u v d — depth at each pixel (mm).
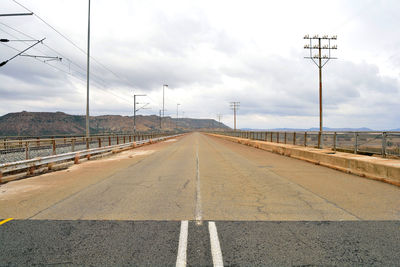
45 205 5777
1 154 9359
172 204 5805
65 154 12867
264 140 30469
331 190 7223
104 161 15211
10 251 3455
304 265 3055
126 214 5074
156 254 3344
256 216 4926
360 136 13031
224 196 6547
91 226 4406
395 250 3447
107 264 3100
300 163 13719
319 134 17297
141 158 16641
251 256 3277
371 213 5102
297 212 5176
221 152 21062
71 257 3281
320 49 30531
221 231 4141
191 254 3336
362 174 9484
